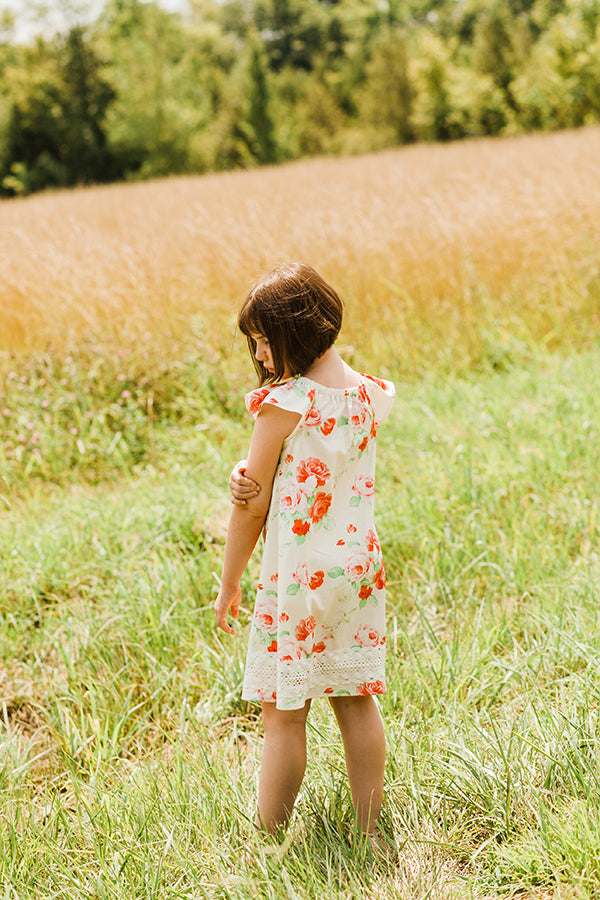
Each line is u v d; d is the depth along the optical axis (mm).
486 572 3584
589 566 3436
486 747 2359
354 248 8234
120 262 8039
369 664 2084
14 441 5820
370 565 2068
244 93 51594
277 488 2000
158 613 3428
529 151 16594
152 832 2229
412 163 19094
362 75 60969
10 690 3217
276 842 2100
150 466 5383
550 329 7168
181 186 20922
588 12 37750
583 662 2773
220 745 2736
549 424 4910
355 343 6984
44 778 2721
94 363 6402
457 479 4297
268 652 2037
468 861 2045
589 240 8516
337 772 2383
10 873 2143
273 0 81375
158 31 51719
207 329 6910
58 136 52750
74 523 4406
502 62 45562
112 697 3068
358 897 1874
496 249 8445
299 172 20734
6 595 3787
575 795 2098
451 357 6754
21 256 8508
